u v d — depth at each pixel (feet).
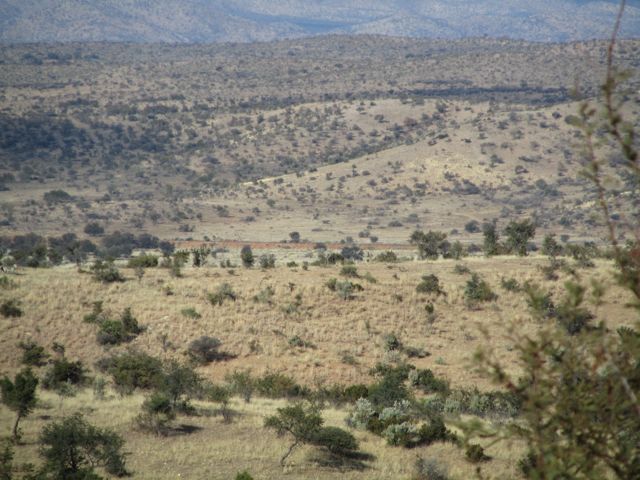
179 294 446.60
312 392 302.04
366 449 204.33
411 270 548.31
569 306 40.47
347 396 295.07
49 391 282.15
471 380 340.59
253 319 406.41
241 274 517.55
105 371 329.52
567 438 39.96
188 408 240.12
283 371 343.05
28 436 200.64
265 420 222.28
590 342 39.81
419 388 319.06
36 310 390.83
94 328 377.30
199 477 172.14
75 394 268.62
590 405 39.22
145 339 367.45
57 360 322.96
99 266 510.58
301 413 201.98
